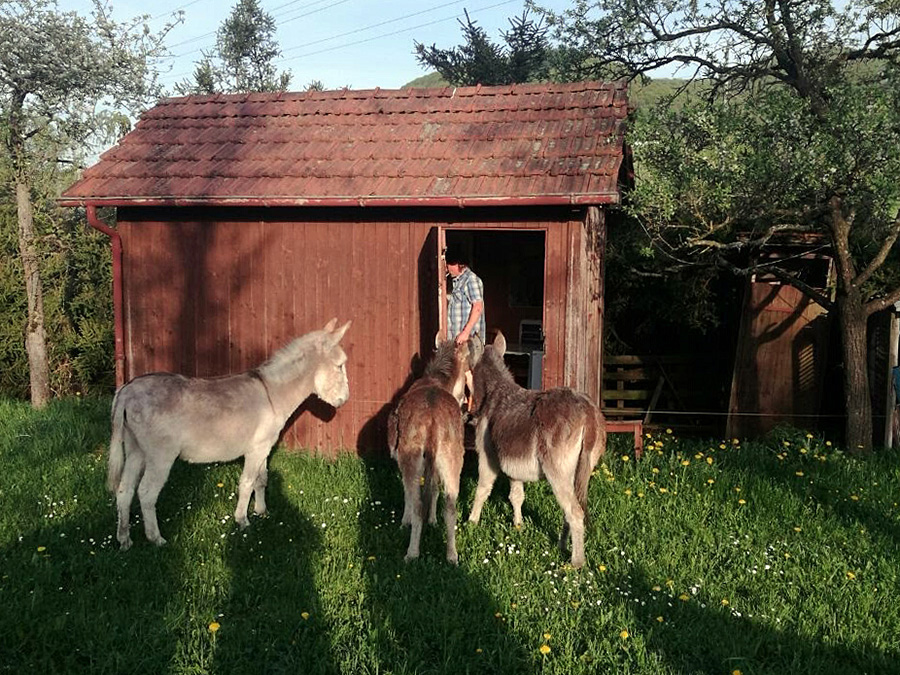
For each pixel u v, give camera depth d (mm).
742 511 6664
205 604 4988
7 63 11430
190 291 9211
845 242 8484
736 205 7809
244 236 9039
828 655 4543
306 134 9695
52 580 5262
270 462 8438
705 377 12430
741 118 7504
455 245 10977
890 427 9180
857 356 8609
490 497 7227
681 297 11914
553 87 9969
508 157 8570
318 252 8875
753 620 4859
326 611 4898
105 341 13586
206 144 9695
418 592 5207
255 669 4277
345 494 7273
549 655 4457
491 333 11828
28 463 8266
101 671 4191
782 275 9422
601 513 6602
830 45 10578
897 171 6891
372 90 10539
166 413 6141
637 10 12227
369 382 8891
